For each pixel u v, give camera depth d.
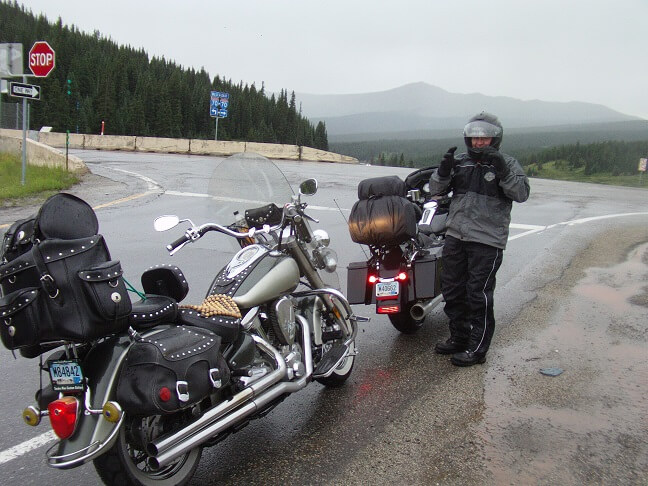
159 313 3.11
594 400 4.39
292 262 4.00
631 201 16.91
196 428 3.17
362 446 3.85
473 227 4.94
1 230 10.00
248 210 4.20
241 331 3.56
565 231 11.32
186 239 3.77
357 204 5.19
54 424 2.76
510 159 4.99
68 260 2.72
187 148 32.78
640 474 3.49
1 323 2.71
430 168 6.20
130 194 14.39
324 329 4.57
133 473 3.01
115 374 2.90
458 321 5.25
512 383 4.70
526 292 7.19
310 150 33.81
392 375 4.92
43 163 18.70
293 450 3.82
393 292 5.13
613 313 6.35
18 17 98.25
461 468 3.57
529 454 3.71
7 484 3.45
